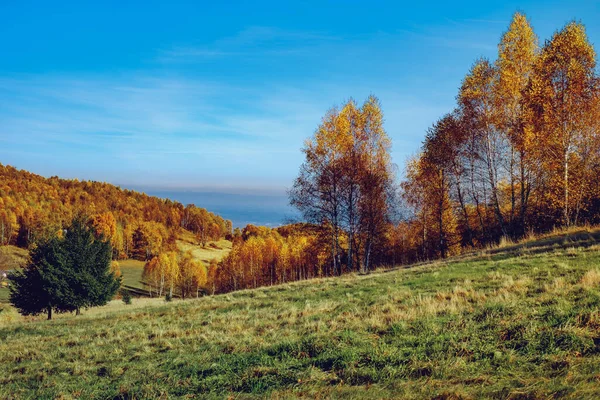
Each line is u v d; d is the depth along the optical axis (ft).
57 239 101.24
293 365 22.45
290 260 254.27
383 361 20.56
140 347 33.86
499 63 82.48
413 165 118.62
